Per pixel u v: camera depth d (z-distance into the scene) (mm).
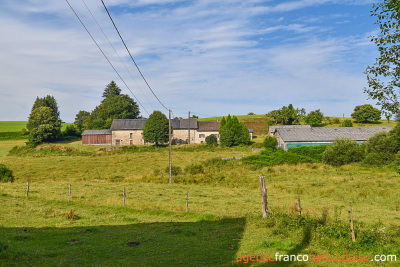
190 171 44312
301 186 30953
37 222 17266
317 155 53906
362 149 47625
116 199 23938
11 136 101312
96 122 110688
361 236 12820
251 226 15938
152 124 80688
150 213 20109
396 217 18641
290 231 14484
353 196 25891
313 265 10547
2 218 17766
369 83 11219
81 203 22891
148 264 10922
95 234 15047
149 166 54250
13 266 10516
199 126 95375
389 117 11148
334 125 111500
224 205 22734
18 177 44438
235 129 79938
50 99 116875
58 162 59688
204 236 14609
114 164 56938
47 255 11930
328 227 14039
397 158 41281
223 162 52500
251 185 32844
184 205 22281
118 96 124375
